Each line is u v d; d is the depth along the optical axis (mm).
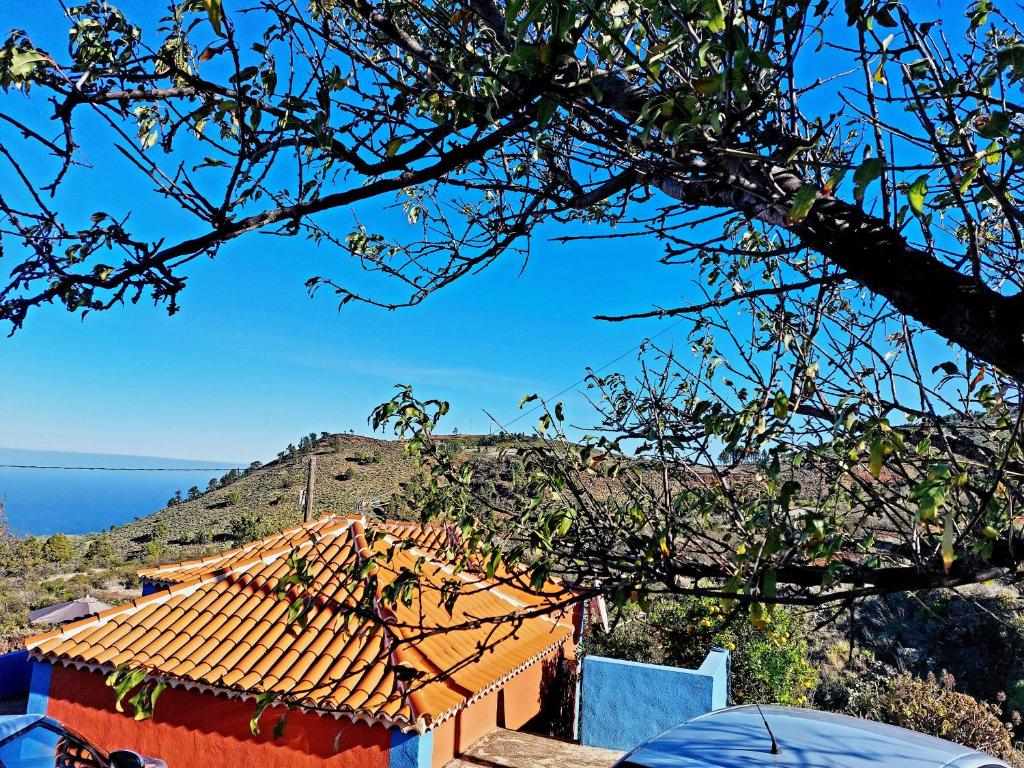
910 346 2441
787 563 2391
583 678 10555
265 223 1824
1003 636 14531
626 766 4094
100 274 1599
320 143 1834
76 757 7785
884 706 12570
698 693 9945
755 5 1681
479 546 3445
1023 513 2172
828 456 2512
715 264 3395
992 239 2785
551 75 1723
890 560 2488
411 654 8672
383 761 7859
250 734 8531
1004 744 11547
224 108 1772
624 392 3545
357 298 3084
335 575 3326
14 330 1523
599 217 3248
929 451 2408
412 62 2418
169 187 1677
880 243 1747
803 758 3914
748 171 1830
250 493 65125
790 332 3027
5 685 13203
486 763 9023
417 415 3314
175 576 12359
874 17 1628
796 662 11969
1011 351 1594
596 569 2799
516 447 3410
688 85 1668
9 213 1507
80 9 1756
